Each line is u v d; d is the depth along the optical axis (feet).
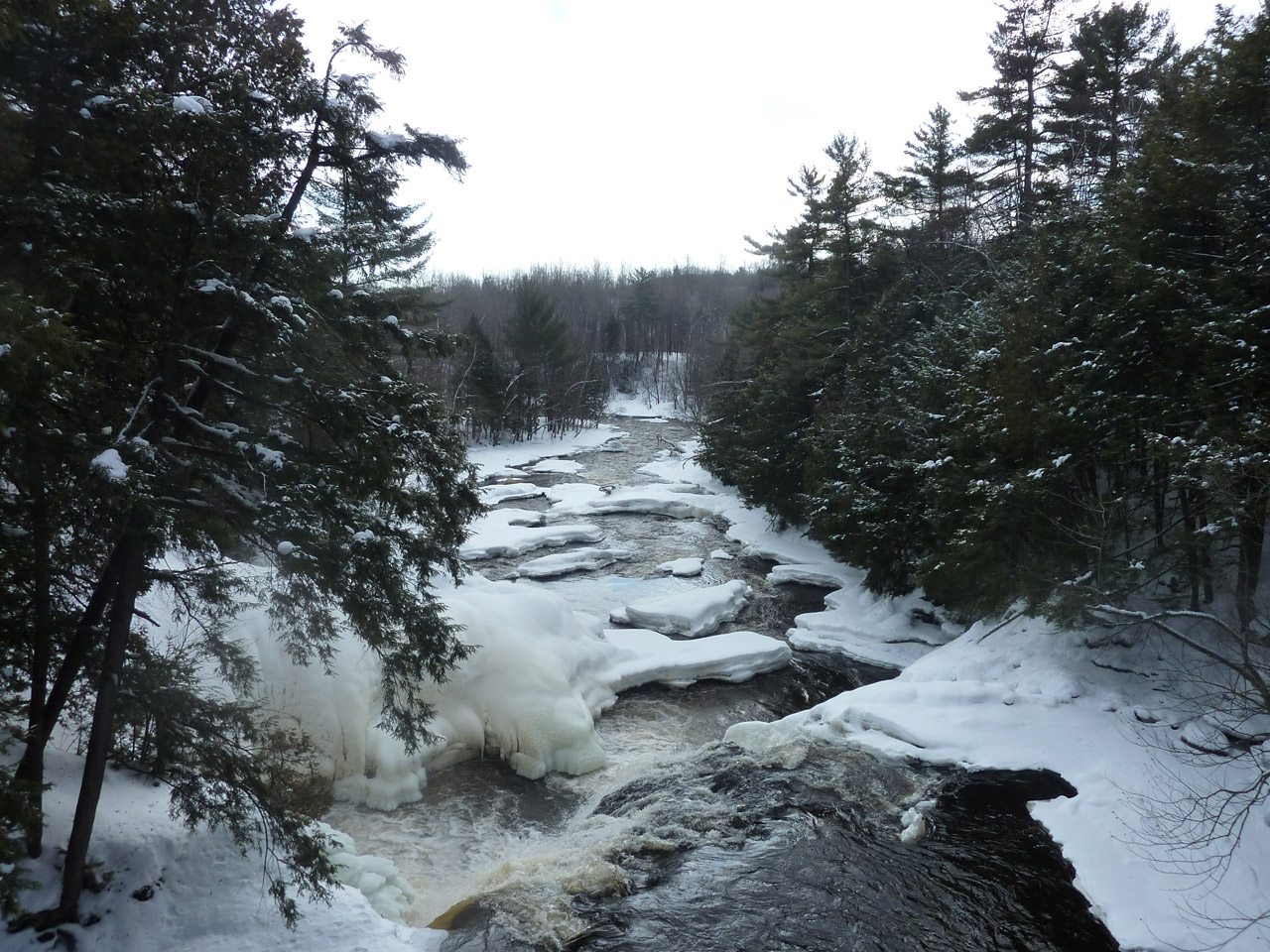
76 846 27.89
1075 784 44.62
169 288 28.40
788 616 82.53
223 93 28.53
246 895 32.24
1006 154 108.06
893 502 76.74
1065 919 35.17
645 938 34.24
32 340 20.22
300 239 30.07
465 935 34.06
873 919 35.29
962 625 69.97
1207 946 31.96
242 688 33.24
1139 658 53.88
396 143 31.65
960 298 91.15
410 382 34.60
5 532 23.73
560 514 124.67
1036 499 54.85
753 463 113.60
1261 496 41.75
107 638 27.71
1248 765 42.45
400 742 48.24
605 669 63.82
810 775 48.16
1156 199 53.21
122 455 25.29
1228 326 45.70
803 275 136.36
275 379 30.01
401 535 32.53
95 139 25.61
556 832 44.80
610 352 328.70
